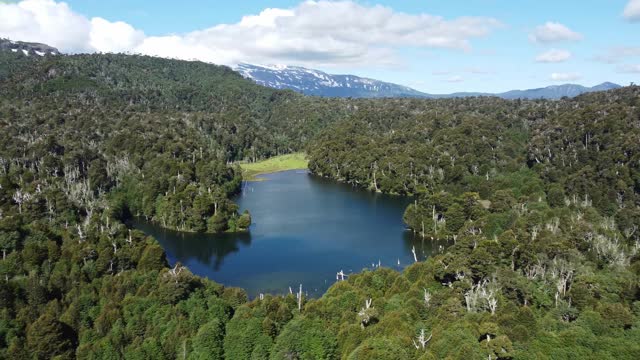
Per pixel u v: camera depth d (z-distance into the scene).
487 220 158.88
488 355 71.12
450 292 94.44
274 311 91.62
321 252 157.12
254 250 159.75
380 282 105.94
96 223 144.62
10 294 97.12
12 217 130.50
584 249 117.38
